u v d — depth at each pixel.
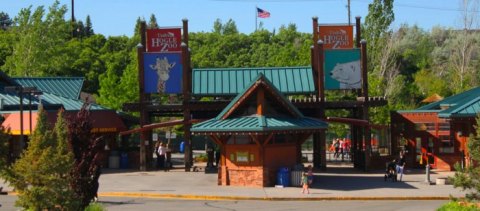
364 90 44.66
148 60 45.25
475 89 47.22
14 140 42.38
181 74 45.22
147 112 45.25
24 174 20.23
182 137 72.69
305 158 53.12
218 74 46.00
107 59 97.00
